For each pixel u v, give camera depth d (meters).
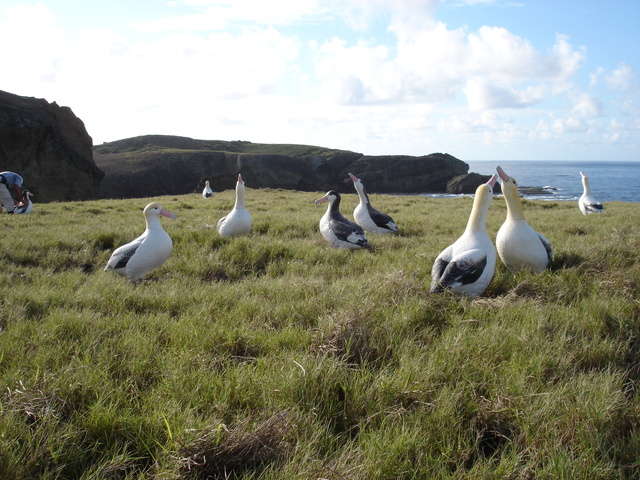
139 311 5.35
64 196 50.59
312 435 2.91
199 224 12.07
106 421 2.98
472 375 3.61
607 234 9.26
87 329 4.45
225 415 3.14
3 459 2.56
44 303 5.26
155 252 6.91
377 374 3.69
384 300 5.18
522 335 4.17
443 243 8.67
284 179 100.12
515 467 2.72
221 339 4.24
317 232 10.86
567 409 3.12
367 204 11.02
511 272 6.60
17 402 3.05
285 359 3.75
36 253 8.18
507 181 6.37
